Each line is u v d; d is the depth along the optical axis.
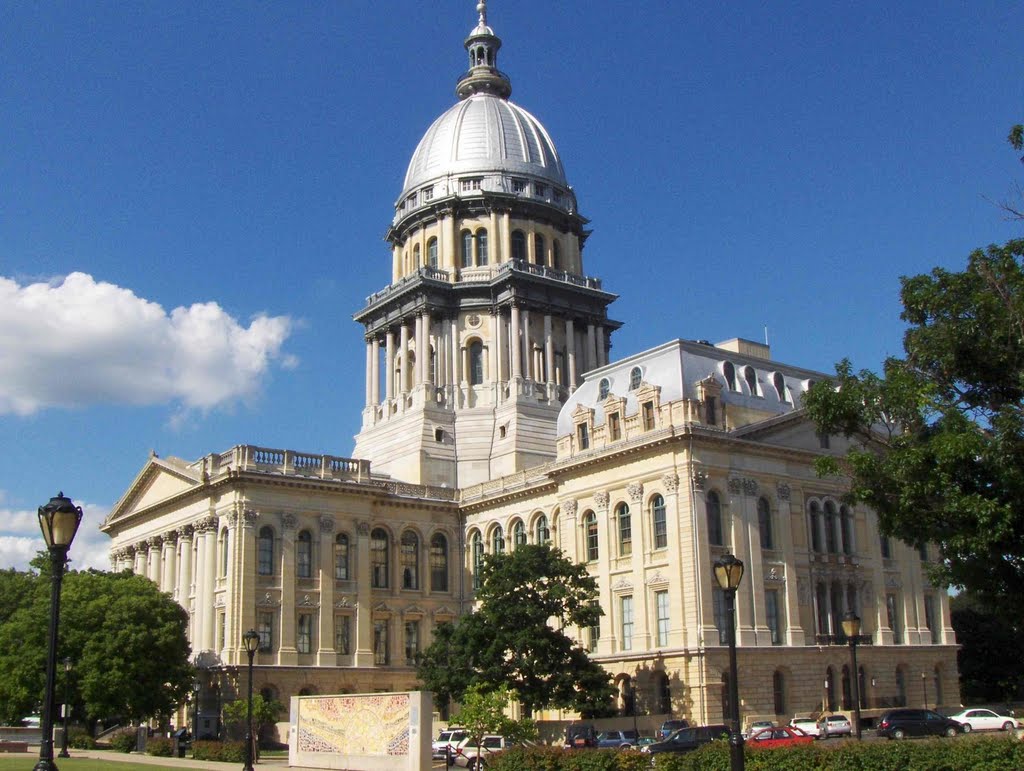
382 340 130.25
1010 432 37.75
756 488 88.94
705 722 80.31
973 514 37.75
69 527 29.88
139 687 85.38
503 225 127.12
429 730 56.94
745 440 88.44
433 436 117.69
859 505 96.31
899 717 76.06
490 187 128.62
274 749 85.25
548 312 124.44
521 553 81.56
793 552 89.94
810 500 93.12
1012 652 111.69
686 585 83.94
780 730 66.19
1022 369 39.47
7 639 88.56
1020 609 40.47
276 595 95.25
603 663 89.00
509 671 78.38
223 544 96.88
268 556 96.06
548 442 117.50
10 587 109.44
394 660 102.06
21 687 85.88
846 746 39.16
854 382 43.16
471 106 136.12
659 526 87.88
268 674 92.56
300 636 96.38
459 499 110.62
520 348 121.38
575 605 80.19
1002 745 36.94
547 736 79.81
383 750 58.62
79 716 92.94
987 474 38.62
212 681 93.06
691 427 85.25
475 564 108.25
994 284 40.16
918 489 39.75
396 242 133.00
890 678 93.56
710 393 88.31
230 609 93.12
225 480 95.50
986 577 40.12
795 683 86.19
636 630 87.62
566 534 95.69
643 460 89.38
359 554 101.31
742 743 35.94
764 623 86.19
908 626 96.94
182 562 101.75
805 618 89.31
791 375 96.94
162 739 80.50
